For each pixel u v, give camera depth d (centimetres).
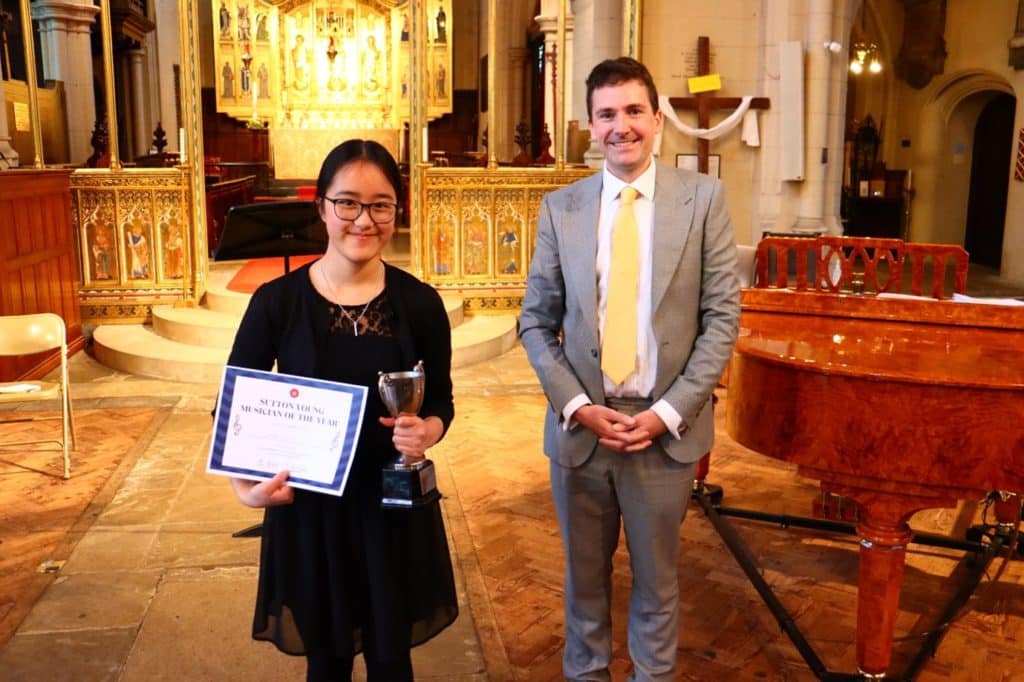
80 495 494
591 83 253
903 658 332
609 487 265
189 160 863
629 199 254
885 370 269
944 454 264
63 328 536
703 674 321
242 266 1057
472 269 914
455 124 2202
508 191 904
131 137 1719
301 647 222
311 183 1744
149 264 872
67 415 550
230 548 427
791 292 382
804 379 280
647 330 255
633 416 255
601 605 278
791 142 952
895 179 1611
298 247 520
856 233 1627
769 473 536
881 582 279
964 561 418
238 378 211
